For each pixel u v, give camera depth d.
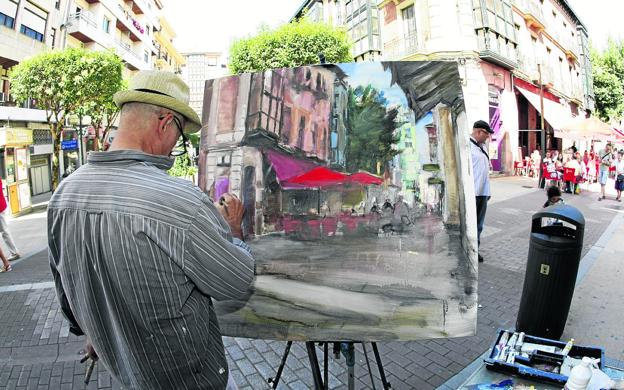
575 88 31.77
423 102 1.63
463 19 16.34
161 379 1.14
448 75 1.61
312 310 1.69
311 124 1.75
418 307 1.62
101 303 1.15
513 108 19.62
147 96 1.19
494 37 17.81
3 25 16.89
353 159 1.70
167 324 1.09
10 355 3.44
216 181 1.83
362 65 1.71
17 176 11.98
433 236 1.62
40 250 7.51
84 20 22.81
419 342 3.43
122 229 1.05
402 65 1.66
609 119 33.72
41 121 17.34
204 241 1.12
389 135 1.67
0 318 4.23
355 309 1.66
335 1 23.75
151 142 1.24
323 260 1.71
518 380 2.33
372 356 3.21
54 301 4.67
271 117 1.80
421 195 1.63
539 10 24.22
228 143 1.84
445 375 2.94
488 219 8.80
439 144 1.61
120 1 30.95
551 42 26.27
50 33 20.47
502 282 4.84
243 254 1.24
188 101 1.34
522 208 10.17
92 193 1.11
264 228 1.76
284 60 13.22
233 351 3.35
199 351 1.19
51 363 3.28
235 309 1.75
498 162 18.67
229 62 14.95
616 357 3.08
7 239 6.75
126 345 1.12
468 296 1.58
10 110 15.42
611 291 4.42
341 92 1.72
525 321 3.34
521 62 20.89
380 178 1.68
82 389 2.93
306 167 1.75
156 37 43.41
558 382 2.25
